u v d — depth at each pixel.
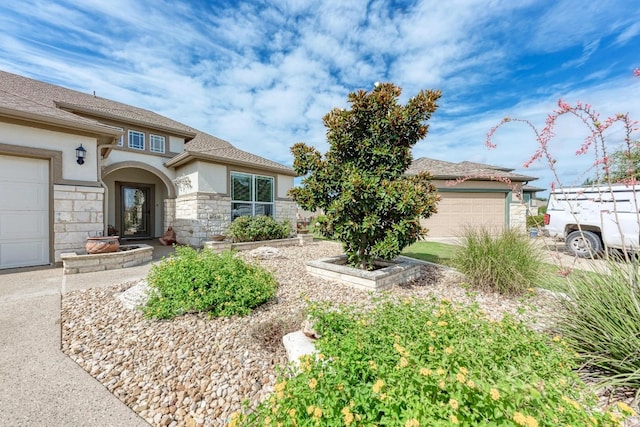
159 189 13.62
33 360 2.82
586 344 2.53
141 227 13.44
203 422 2.12
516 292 4.64
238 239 10.24
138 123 11.43
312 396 1.57
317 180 5.84
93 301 4.40
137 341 3.20
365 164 5.63
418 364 1.72
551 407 1.44
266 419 1.54
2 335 3.30
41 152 6.61
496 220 13.73
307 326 2.96
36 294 4.72
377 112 5.44
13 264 6.45
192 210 10.77
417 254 8.70
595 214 7.95
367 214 5.32
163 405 2.28
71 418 2.11
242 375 2.65
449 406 1.41
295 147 5.91
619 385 2.15
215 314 3.79
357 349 1.99
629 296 2.56
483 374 1.63
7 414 2.12
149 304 3.95
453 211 13.45
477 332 2.29
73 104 9.89
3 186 6.31
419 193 5.07
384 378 1.74
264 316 3.88
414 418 1.33
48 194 6.82
